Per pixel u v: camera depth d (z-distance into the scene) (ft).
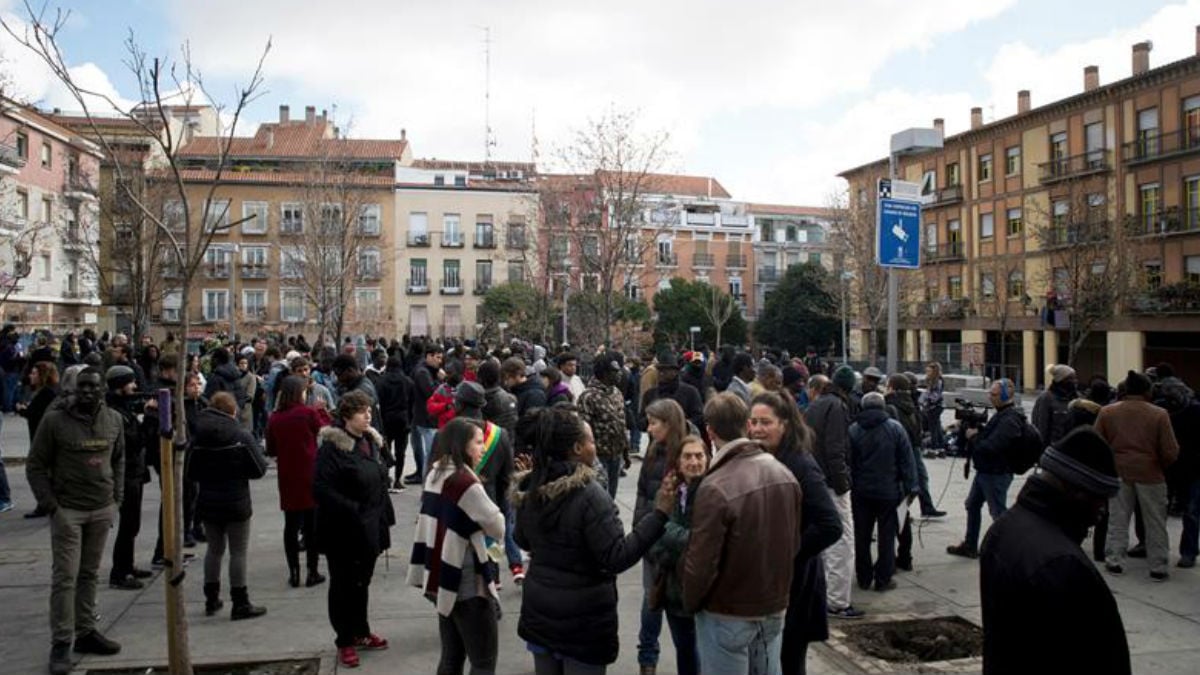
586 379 70.28
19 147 119.85
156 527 32.22
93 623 19.17
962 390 90.38
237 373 38.65
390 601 23.13
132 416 24.30
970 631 21.20
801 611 15.58
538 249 121.29
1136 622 21.66
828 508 15.37
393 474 44.19
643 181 78.64
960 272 164.14
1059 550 8.71
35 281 130.52
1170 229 121.29
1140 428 25.81
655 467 17.93
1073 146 138.82
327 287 103.81
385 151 205.05
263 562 27.43
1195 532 27.32
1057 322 105.70
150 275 74.95
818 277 180.96
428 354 42.06
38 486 18.07
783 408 15.88
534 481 13.37
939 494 40.88
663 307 195.11
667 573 15.64
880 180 33.40
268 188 175.32
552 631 12.94
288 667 18.62
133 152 68.39
